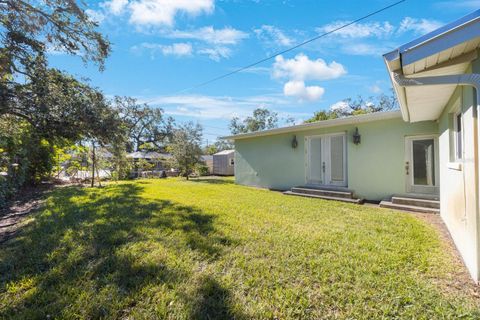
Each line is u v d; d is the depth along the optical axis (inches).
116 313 81.5
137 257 121.1
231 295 91.4
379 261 117.6
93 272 106.6
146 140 1237.1
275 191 388.5
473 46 94.3
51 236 149.9
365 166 304.5
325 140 350.0
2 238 156.2
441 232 167.8
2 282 99.9
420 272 108.3
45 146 410.9
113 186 421.1
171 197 297.4
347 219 198.2
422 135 262.8
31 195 330.0
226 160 792.3
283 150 404.2
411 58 95.0
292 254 125.9
